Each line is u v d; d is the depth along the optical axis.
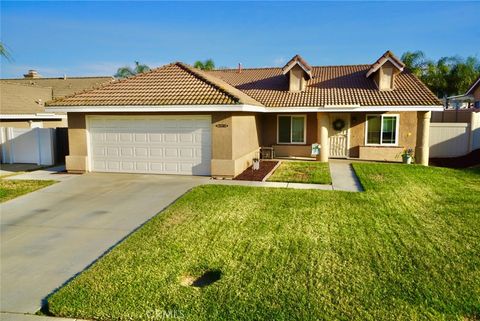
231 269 5.82
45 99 26.84
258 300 4.90
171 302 4.87
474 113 19.41
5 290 5.38
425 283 5.31
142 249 6.64
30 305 4.98
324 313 4.59
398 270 5.74
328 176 13.71
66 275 5.86
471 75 35.28
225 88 14.65
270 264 5.98
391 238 7.12
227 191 11.02
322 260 6.12
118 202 10.11
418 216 8.57
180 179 13.11
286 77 21.91
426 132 16.89
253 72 24.88
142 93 14.18
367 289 5.15
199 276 5.76
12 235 7.63
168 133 13.88
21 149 17.78
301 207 9.30
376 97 17.83
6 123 21.09
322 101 18.05
